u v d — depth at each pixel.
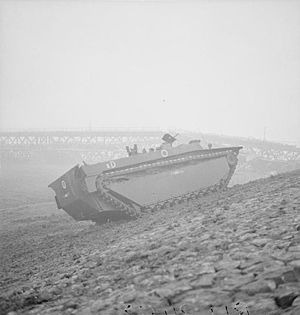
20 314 6.43
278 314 4.13
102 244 11.62
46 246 14.77
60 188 17.73
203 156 19.58
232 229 8.30
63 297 6.86
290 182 13.59
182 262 6.98
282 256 5.80
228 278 5.58
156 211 17.34
